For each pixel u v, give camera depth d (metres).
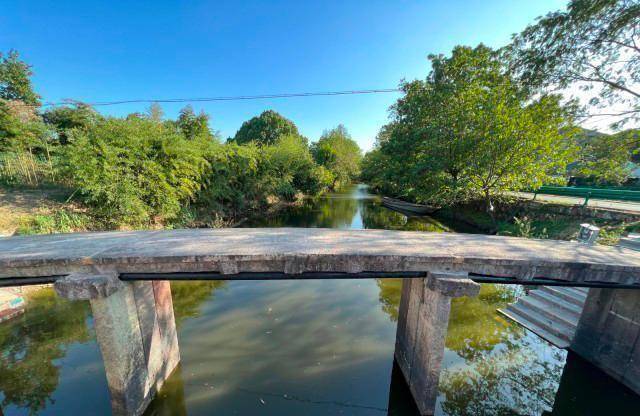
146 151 9.30
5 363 4.14
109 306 2.77
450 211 15.62
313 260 3.10
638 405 3.50
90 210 8.62
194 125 14.88
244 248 3.36
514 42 9.18
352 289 6.81
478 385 3.89
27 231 6.89
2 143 9.50
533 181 10.26
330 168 36.44
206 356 4.32
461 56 12.27
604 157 8.48
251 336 4.84
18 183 9.30
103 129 8.42
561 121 8.86
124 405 2.97
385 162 18.88
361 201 25.27
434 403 3.25
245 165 15.84
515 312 5.64
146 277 2.97
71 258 2.91
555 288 5.59
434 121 12.48
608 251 3.92
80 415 3.28
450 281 2.86
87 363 4.14
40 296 5.93
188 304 6.00
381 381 3.91
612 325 3.86
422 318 3.35
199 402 3.52
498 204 12.38
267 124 42.16
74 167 7.83
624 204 9.62
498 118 9.88
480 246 3.79
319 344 4.65
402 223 15.02
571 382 3.98
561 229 9.02
